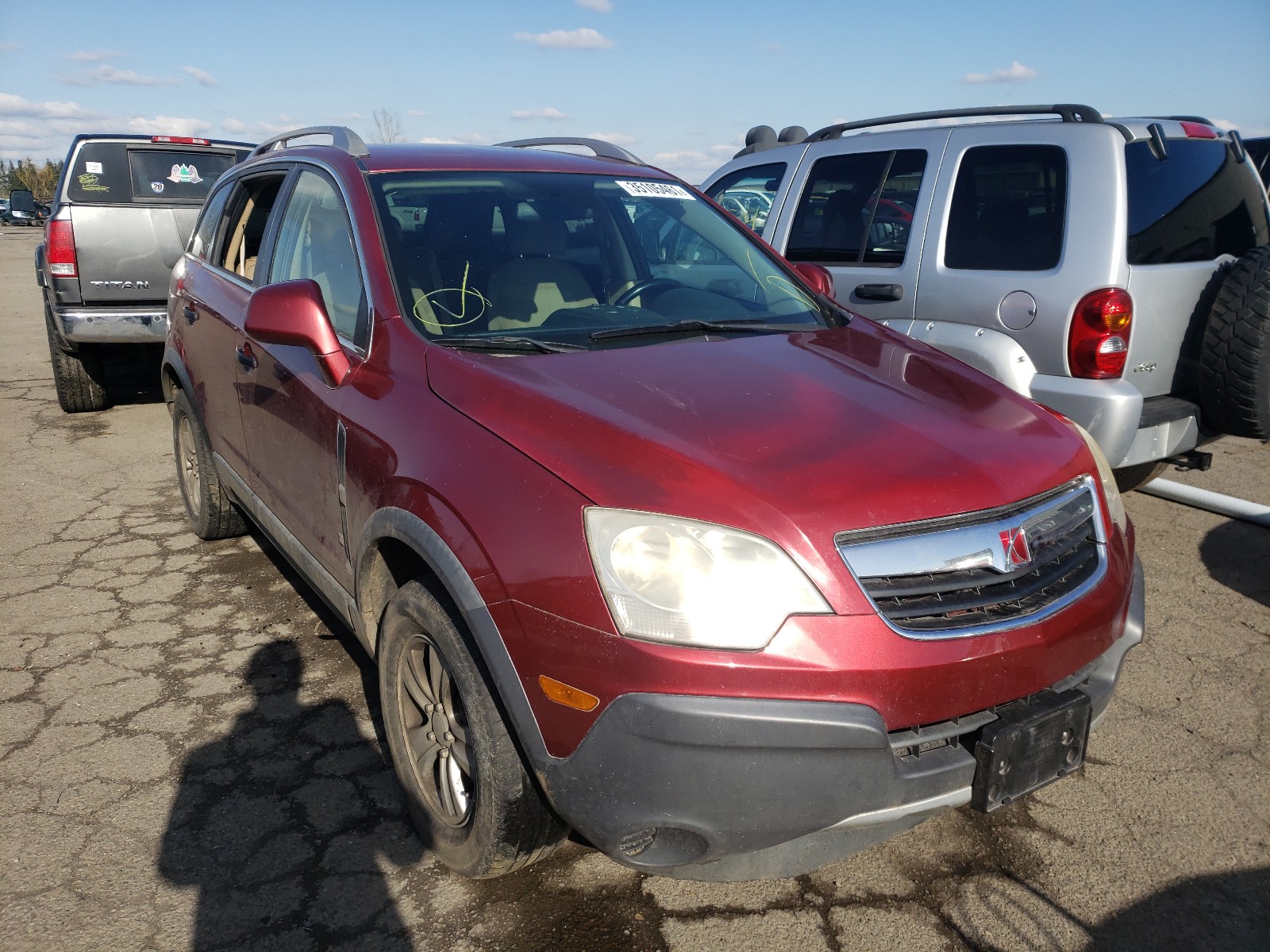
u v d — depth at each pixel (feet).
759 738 6.17
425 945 7.49
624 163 12.94
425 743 8.34
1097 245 13.92
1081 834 8.96
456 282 9.75
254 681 11.40
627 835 6.58
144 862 8.32
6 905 7.77
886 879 8.35
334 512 9.49
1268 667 12.00
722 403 7.84
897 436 7.52
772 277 11.91
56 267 22.59
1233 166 16.70
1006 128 15.64
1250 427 14.71
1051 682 7.16
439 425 7.91
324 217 10.82
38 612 13.17
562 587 6.54
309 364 10.01
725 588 6.31
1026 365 14.61
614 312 10.31
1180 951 7.58
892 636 6.46
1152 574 14.80
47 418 24.47
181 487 16.19
